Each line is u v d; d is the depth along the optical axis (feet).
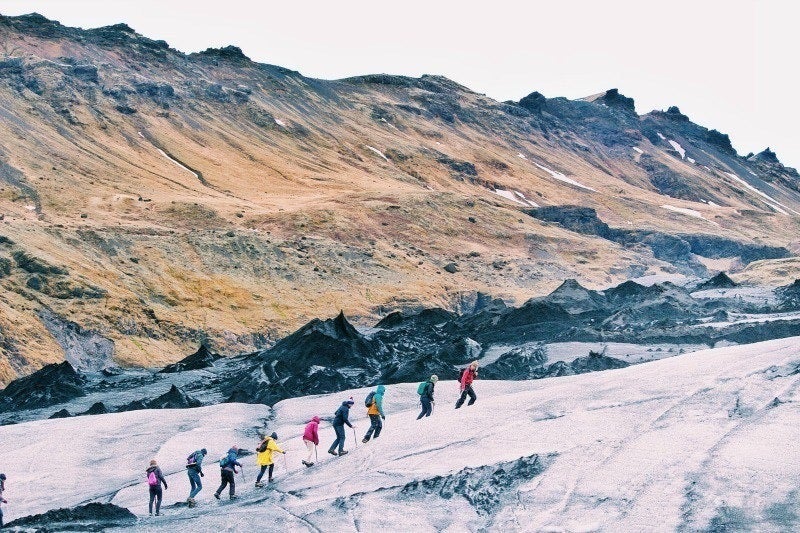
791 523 74.18
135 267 568.41
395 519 86.63
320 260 655.35
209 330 521.24
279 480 106.42
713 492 80.12
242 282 596.70
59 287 497.46
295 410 164.96
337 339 259.19
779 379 99.14
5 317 441.68
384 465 99.45
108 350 467.93
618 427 95.91
